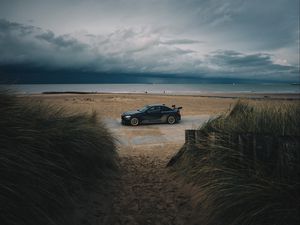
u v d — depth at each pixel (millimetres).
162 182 5051
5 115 3178
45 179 3045
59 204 3062
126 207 3836
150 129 15914
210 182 3682
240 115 5277
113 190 4406
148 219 3467
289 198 2689
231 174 3438
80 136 4469
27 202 2582
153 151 9375
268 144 3359
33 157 3043
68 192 3490
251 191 2887
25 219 2471
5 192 2463
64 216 3061
